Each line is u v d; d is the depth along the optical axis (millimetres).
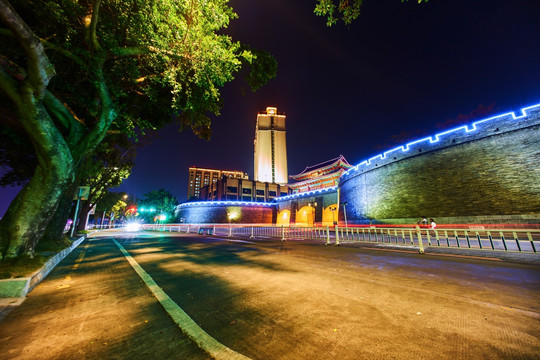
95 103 8078
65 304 3736
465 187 17984
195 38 6480
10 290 4004
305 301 3664
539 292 3836
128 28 6047
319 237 16844
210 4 6258
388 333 2582
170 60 6902
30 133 4953
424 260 7000
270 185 77688
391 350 2242
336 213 40594
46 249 7836
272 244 13102
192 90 8836
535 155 14977
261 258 8031
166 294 4145
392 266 6215
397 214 22641
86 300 3932
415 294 3875
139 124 8523
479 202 17047
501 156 16453
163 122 11516
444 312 3119
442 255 7781
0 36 5664
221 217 53062
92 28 5418
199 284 4832
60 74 7188
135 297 4090
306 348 2314
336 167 64938
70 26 5816
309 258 7801
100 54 5723
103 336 2664
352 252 9062
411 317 2984
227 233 26938
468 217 17281
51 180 5359
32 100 4719
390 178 24000
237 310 3369
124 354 2285
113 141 14398
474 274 5160
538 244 9617
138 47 6320
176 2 6074
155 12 5727
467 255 7547
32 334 2711
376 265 6398
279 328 2768
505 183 15984
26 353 2301
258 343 2434
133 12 5938
